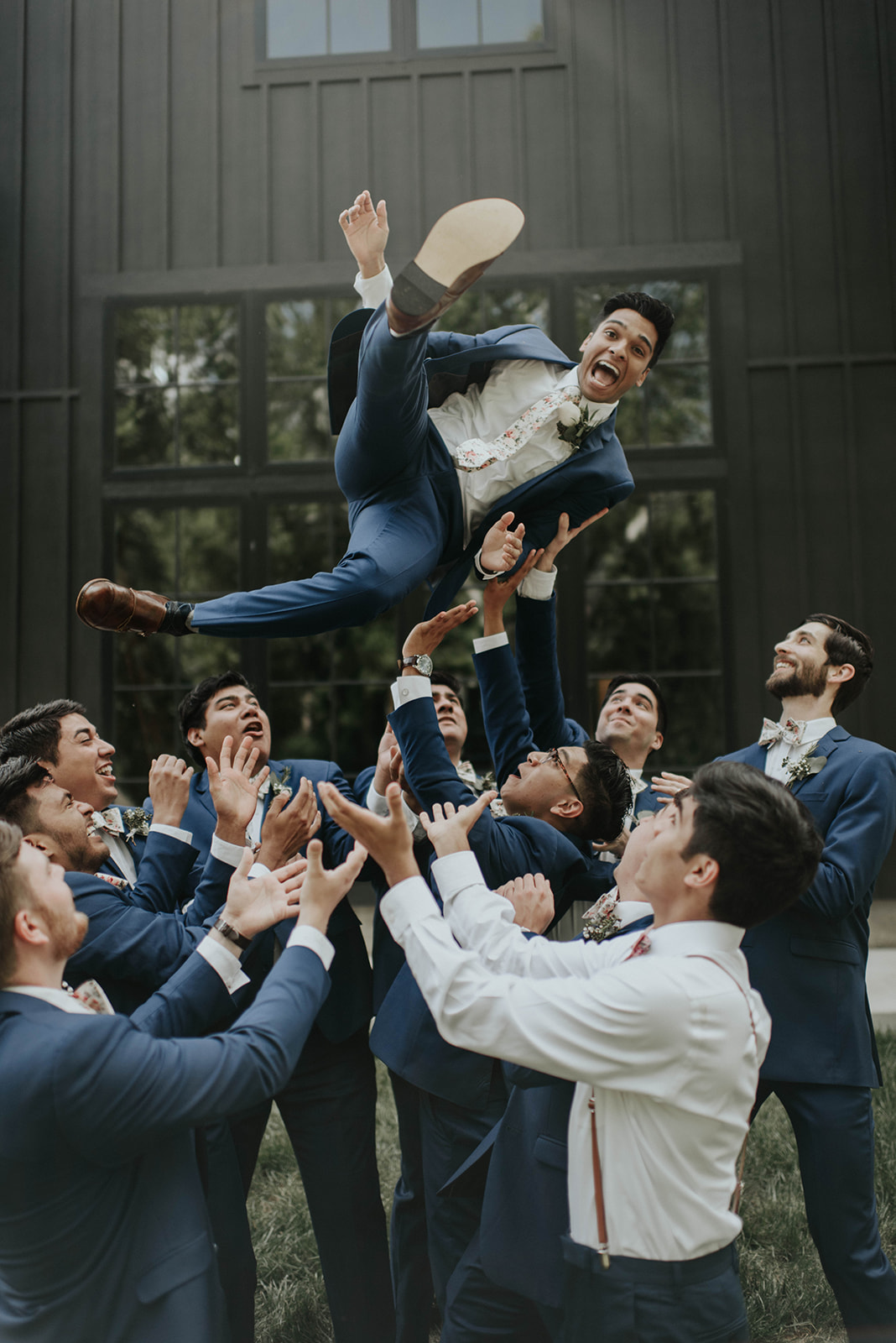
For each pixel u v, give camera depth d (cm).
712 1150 131
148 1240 141
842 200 646
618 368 206
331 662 668
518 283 654
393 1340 210
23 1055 129
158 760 213
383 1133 338
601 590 655
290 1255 266
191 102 675
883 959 551
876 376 643
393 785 142
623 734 290
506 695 219
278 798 186
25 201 679
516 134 657
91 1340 137
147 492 670
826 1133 202
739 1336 132
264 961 212
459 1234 187
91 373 671
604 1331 130
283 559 671
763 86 652
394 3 666
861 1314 198
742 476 648
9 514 673
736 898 133
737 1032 129
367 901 613
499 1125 166
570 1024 128
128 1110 129
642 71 657
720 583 647
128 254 675
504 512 212
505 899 161
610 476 219
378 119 664
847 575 641
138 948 174
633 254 650
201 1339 140
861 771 219
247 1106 138
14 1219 133
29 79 685
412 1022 194
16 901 135
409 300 159
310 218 666
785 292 648
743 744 636
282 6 674
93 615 171
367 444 193
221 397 675
